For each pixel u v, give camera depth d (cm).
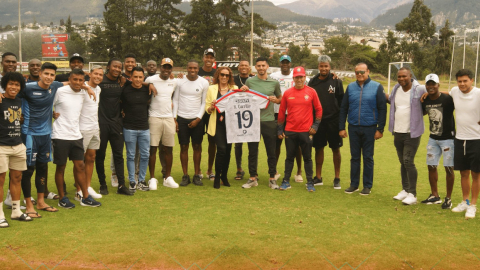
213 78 706
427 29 5659
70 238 445
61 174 565
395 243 443
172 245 430
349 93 651
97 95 596
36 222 497
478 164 532
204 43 4975
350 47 8138
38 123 527
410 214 545
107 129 619
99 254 407
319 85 687
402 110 606
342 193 659
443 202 592
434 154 585
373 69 6844
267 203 591
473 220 521
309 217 525
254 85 698
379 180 750
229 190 671
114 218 514
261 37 5088
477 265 396
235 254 411
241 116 675
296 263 394
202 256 407
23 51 5534
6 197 580
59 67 4725
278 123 681
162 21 5206
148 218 514
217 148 679
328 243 441
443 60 5253
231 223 499
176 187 683
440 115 564
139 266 385
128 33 5406
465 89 532
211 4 5044
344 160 938
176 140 1206
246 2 5000
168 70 650
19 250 415
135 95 631
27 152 516
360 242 445
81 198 584
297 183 733
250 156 693
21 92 507
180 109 686
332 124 685
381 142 1171
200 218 516
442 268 390
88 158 609
